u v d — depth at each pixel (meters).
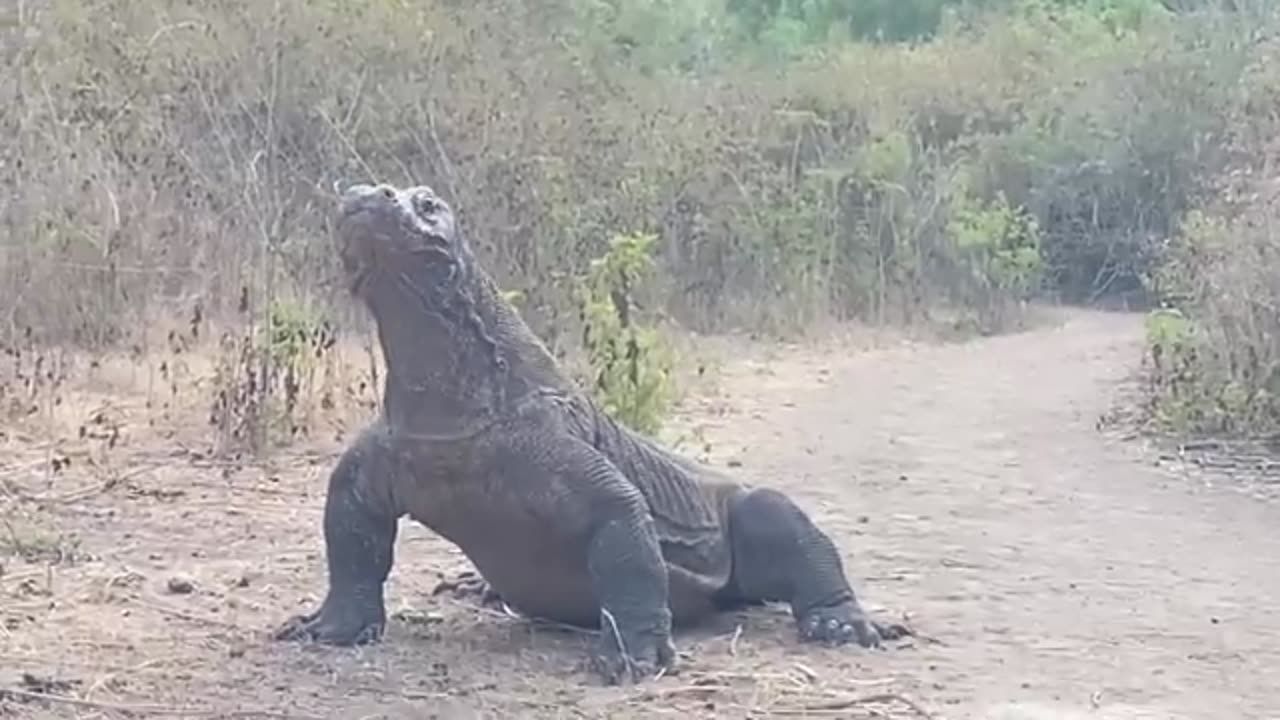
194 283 20.48
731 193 30.83
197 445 16.11
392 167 23.83
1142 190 41.22
